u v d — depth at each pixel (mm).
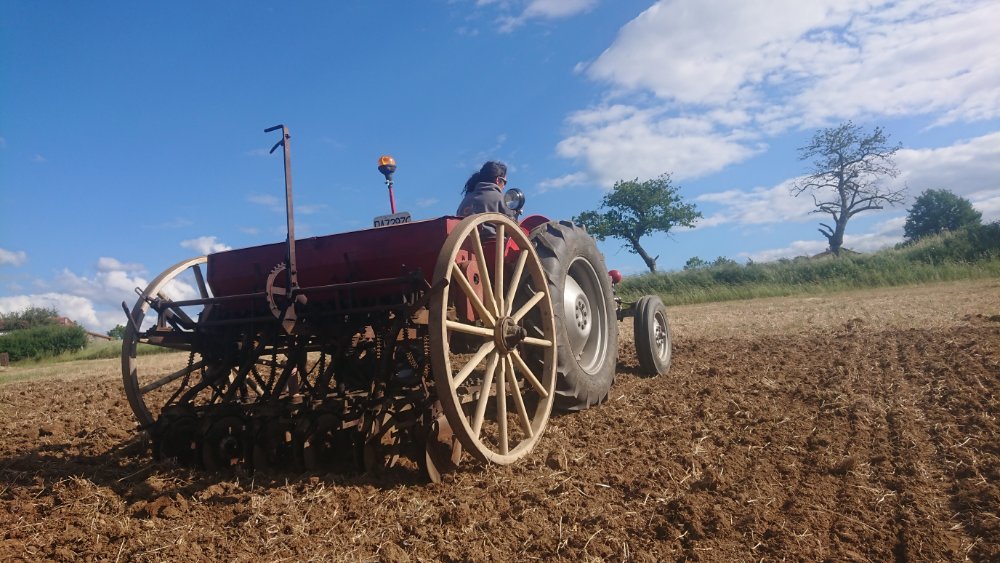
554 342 4969
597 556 3055
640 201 56281
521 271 4676
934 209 74750
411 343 4234
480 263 4156
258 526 3307
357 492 3658
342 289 4086
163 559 2990
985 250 20531
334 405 3934
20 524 3379
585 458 4332
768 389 5973
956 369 6066
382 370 3988
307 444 3961
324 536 3188
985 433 4391
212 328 4891
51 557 3041
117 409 7164
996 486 3615
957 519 3365
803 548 3111
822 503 3576
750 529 3291
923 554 3043
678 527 3314
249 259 5000
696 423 5059
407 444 4090
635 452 4465
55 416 6988
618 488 3832
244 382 5035
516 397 4477
